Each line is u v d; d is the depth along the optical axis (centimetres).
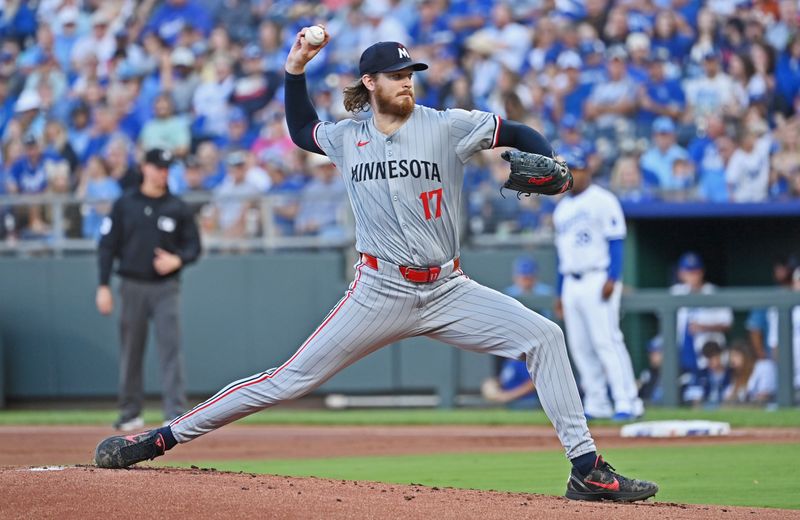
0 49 5719
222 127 5291
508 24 5259
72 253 4359
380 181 1550
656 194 4222
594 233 3288
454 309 1600
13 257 4381
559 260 3394
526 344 1584
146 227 3238
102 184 5078
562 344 1587
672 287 4253
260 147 5000
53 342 4338
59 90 5519
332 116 5172
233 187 4781
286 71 1642
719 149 4528
